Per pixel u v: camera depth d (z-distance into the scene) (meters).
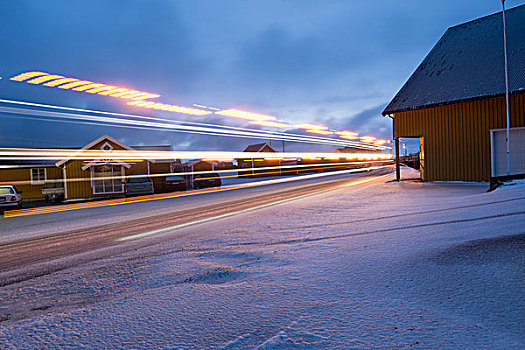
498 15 16.34
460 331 1.94
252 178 38.16
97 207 14.18
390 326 2.07
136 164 22.95
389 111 16.19
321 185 18.80
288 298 2.70
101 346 2.13
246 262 4.00
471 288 2.56
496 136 13.44
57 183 21.67
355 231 5.43
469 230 4.66
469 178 14.09
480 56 15.02
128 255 4.92
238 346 1.98
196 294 2.97
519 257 3.17
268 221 7.29
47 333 2.39
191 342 2.08
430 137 15.25
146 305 2.80
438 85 15.38
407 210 7.42
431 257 3.46
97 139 21.56
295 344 1.93
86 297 3.16
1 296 3.37
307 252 4.23
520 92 12.39
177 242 5.70
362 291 2.71
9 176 22.47
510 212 5.68
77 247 5.88
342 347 1.86
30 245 6.35
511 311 2.14
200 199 14.77
